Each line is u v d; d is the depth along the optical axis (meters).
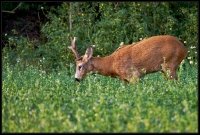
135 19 46.59
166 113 21.30
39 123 21.08
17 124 21.50
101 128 20.09
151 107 21.98
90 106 23.27
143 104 23.03
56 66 45.84
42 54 46.56
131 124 20.02
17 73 39.56
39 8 51.22
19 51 46.84
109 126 20.17
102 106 22.84
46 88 29.33
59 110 21.66
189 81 30.22
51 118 21.19
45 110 22.34
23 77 35.97
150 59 32.44
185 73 36.66
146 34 46.47
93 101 24.25
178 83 29.16
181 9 48.38
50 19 49.28
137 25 46.31
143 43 32.66
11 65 44.34
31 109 23.56
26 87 30.34
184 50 33.22
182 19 49.03
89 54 32.78
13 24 52.19
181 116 21.09
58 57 46.25
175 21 47.59
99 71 32.97
